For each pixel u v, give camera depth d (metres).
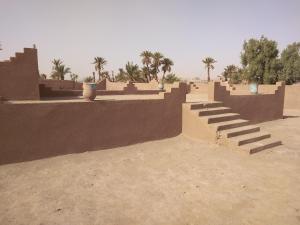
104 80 33.06
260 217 4.46
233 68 49.41
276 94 16.31
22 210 4.60
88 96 8.23
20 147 7.01
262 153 8.46
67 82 26.72
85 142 8.18
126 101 9.00
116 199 5.11
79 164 7.13
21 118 6.96
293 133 12.15
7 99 8.88
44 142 7.39
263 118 15.41
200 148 8.98
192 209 4.73
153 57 41.59
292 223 4.28
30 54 9.20
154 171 6.73
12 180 5.91
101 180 6.06
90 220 4.31
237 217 4.46
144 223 4.26
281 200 5.11
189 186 5.79
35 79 9.35
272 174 6.57
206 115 10.41
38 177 6.13
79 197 5.16
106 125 8.60
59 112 7.59
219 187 5.74
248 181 6.10
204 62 50.34
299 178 6.30
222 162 7.52
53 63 44.03
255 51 31.77
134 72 41.75
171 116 10.37
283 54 32.91
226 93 12.41
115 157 7.86
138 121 9.38
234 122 10.23
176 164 7.32
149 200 5.08
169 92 10.20
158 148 8.94
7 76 8.84
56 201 4.96
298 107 23.67
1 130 6.70
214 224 4.24
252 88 15.22
